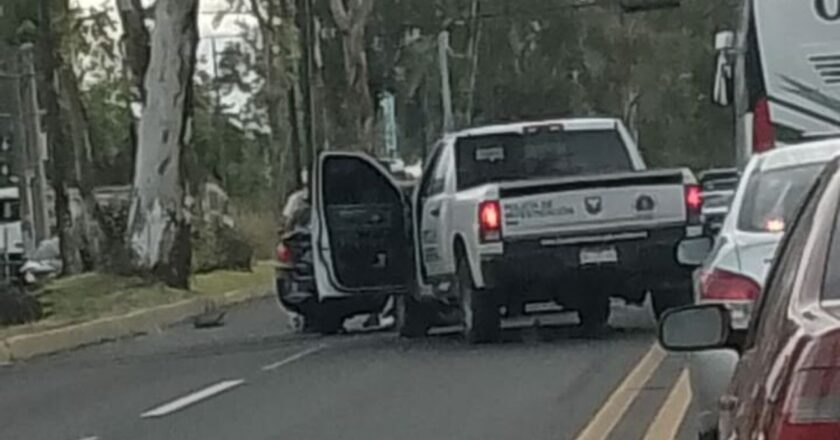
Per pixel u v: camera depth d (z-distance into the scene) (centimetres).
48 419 1675
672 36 7069
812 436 470
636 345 2008
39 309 2936
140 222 3619
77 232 3941
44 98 4047
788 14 2320
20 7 3788
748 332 669
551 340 2131
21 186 4828
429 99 6850
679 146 7712
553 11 6731
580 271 2019
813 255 555
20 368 2327
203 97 6831
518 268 2012
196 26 3600
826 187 593
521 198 2016
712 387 979
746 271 1057
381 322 2645
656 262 2027
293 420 1538
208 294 3662
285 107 6028
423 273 2267
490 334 2114
